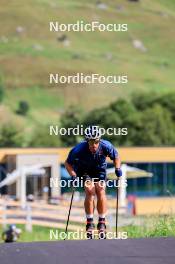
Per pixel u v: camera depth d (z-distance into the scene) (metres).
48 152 149.75
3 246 19.77
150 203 142.38
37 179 145.12
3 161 154.00
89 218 25.88
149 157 154.88
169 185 156.62
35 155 150.75
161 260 17.78
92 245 19.94
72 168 25.62
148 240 20.80
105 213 25.84
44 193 144.38
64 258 18.03
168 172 156.38
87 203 25.83
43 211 89.31
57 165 149.38
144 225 33.28
